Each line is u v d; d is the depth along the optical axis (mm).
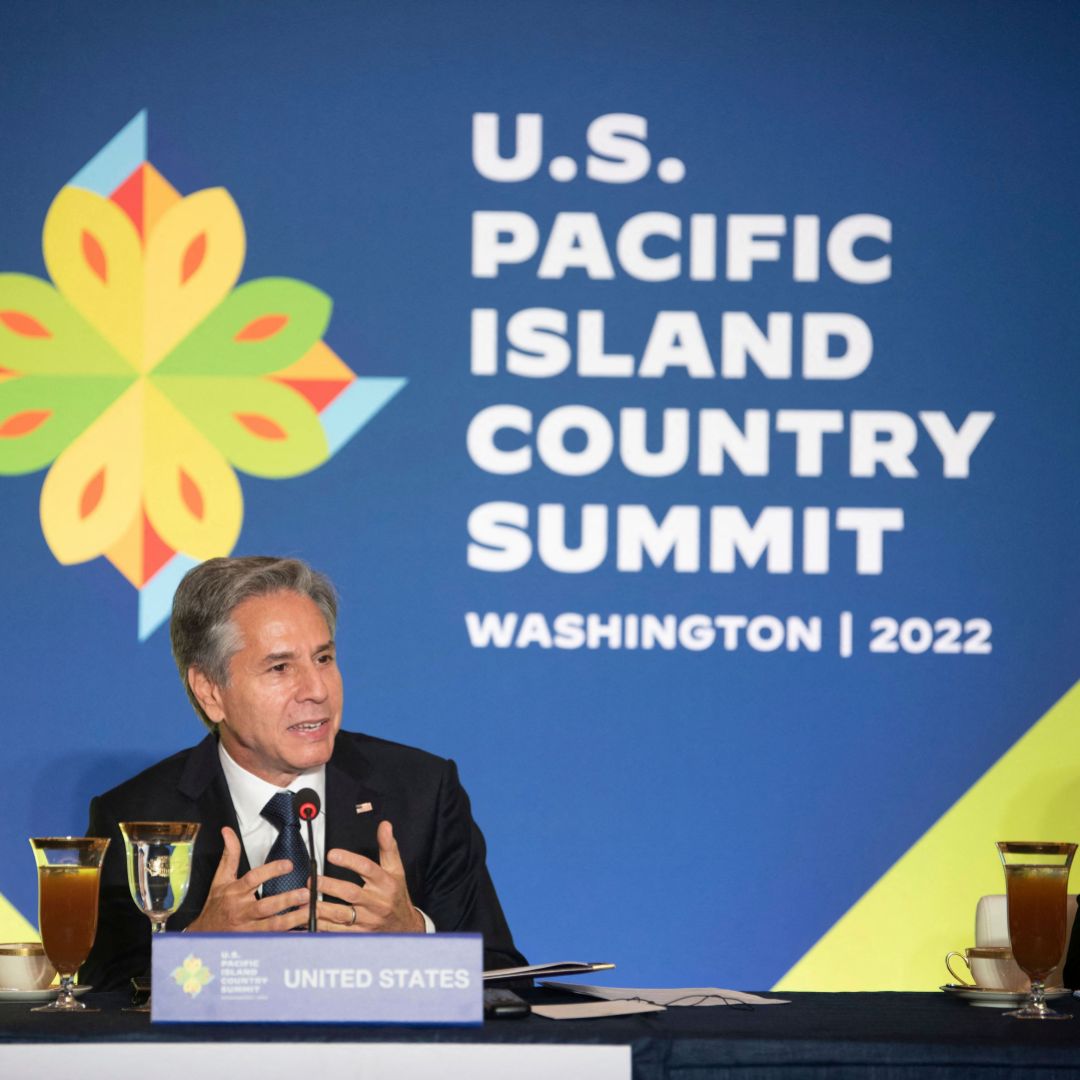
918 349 13117
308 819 6598
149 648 12750
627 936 12844
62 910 6309
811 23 13188
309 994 5613
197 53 13016
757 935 12883
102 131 12945
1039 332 13141
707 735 12953
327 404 12922
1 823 12578
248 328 12938
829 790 12953
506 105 13102
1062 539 13094
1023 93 13195
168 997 5594
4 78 12906
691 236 13102
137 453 12836
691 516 13000
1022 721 13008
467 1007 5637
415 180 13062
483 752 12859
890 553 13047
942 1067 5555
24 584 12727
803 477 13047
